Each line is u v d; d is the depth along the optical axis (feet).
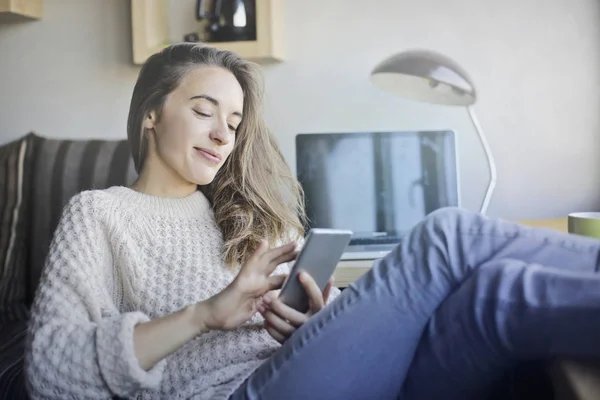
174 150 3.94
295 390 3.09
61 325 3.19
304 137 6.32
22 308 6.14
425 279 3.06
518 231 3.05
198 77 3.97
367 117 7.09
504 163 6.94
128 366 3.03
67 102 7.49
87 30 7.41
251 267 3.31
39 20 7.47
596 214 4.43
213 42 6.86
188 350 3.58
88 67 7.44
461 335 2.97
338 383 3.09
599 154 6.80
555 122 6.86
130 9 7.31
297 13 7.11
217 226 4.12
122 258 3.70
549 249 2.99
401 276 3.09
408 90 6.27
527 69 6.86
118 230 3.71
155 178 4.04
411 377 3.24
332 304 3.18
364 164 6.28
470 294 2.92
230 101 4.02
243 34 6.86
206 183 4.01
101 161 6.41
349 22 7.05
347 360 3.08
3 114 7.58
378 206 6.24
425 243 3.09
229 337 3.65
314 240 3.36
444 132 6.29
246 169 4.32
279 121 7.20
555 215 6.90
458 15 6.91
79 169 6.40
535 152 6.89
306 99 7.15
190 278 3.79
